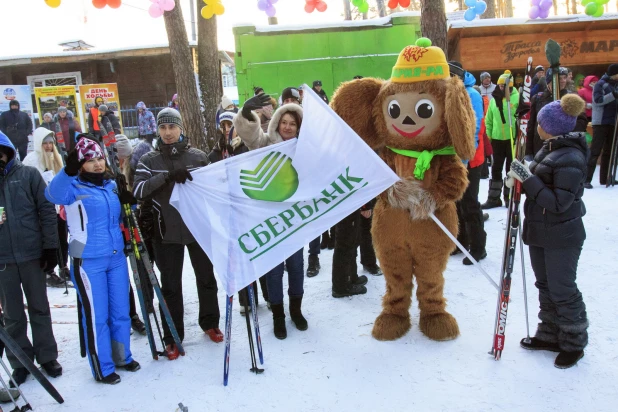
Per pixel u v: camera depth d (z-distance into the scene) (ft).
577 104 9.61
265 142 12.59
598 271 14.82
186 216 11.02
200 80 31.91
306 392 10.09
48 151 16.96
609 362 10.31
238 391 10.28
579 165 9.61
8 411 10.07
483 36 43.52
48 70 60.29
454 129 10.66
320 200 10.89
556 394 9.43
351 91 12.16
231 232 10.80
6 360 12.71
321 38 34.40
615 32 42.47
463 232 17.34
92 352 10.76
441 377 10.23
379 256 12.12
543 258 10.57
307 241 10.81
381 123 11.91
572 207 9.92
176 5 28.14
